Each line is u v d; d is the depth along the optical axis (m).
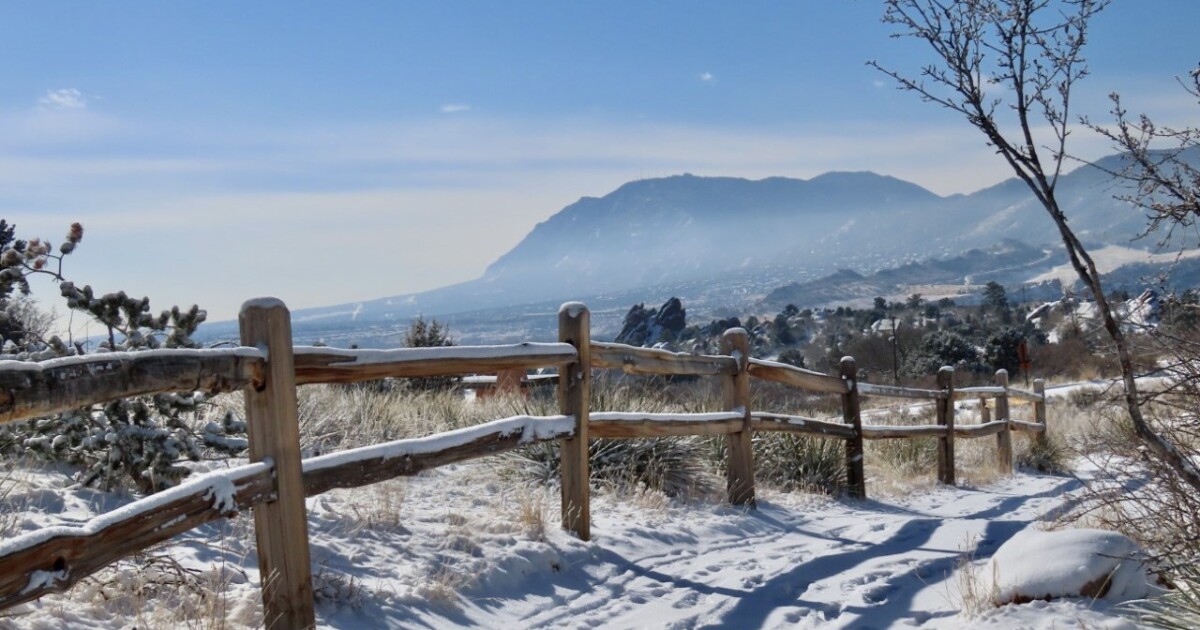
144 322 5.51
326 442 7.48
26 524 4.39
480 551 5.19
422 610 4.36
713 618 4.72
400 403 9.59
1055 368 26.50
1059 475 12.80
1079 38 2.88
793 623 4.70
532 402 9.11
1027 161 2.95
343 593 4.24
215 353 3.39
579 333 5.80
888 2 3.04
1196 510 3.95
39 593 2.64
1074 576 4.37
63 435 5.24
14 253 5.39
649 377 9.70
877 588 5.29
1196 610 3.79
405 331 17.25
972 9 2.96
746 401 7.72
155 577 4.00
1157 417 4.20
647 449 7.79
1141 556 4.36
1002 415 12.84
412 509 5.91
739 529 6.89
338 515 5.32
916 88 3.06
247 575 4.30
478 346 4.96
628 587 5.22
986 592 4.59
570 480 5.82
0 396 2.51
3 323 5.78
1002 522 7.50
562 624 4.56
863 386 9.52
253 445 3.71
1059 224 2.95
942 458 11.04
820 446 9.30
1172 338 3.17
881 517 7.89
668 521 6.68
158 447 5.24
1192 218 2.91
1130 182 2.99
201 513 3.29
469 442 4.84
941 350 31.42
